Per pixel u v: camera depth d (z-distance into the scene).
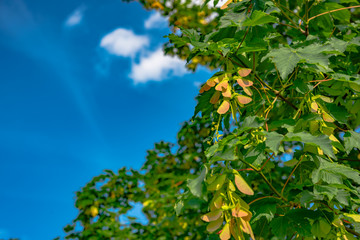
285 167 3.86
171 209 5.06
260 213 1.93
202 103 2.26
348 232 2.07
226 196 1.70
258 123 1.82
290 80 2.36
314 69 2.02
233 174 1.85
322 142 1.73
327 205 2.06
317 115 2.02
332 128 2.02
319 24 2.66
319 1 2.60
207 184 1.71
